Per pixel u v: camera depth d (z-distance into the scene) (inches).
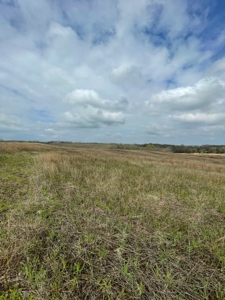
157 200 177.9
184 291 72.5
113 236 108.3
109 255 91.4
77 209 143.7
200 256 94.1
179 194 201.0
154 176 279.9
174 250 97.3
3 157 391.9
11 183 199.0
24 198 159.6
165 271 83.0
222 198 189.0
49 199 159.8
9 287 69.1
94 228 115.1
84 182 226.2
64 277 75.0
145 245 100.8
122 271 80.3
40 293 66.7
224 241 106.3
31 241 95.0
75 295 68.0
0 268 77.2
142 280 76.5
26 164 332.8
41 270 76.3
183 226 125.3
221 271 83.8
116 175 266.2
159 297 69.5
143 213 143.5
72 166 316.8
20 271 76.4
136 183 232.5
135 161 563.8
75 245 96.6
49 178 229.3
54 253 87.8
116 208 148.1
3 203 144.2
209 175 335.6
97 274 78.4
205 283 76.4
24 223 113.0
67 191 185.9
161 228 119.6
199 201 179.2
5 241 92.9
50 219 121.6
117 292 70.4
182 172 350.9
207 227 125.0
